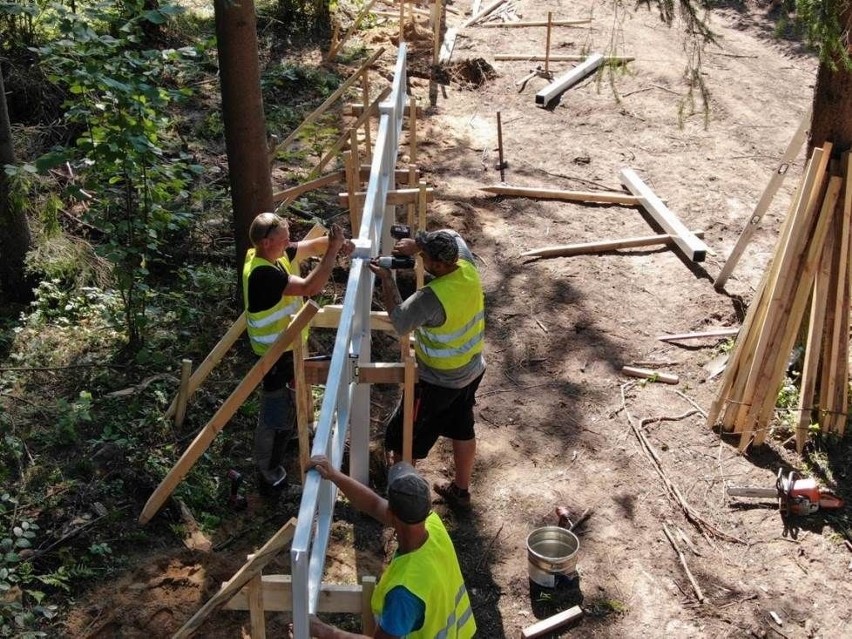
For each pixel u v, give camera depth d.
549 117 11.78
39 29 9.21
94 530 5.43
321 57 12.51
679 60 13.59
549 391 7.11
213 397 6.54
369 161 8.70
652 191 10.04
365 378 5.34
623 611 5.27
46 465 5.82
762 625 5.24
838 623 5.28
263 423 5.59
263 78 11.46
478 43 13.93
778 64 13.84
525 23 14.69
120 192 7.07
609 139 11.30
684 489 6.21
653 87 12.69
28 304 7.45
